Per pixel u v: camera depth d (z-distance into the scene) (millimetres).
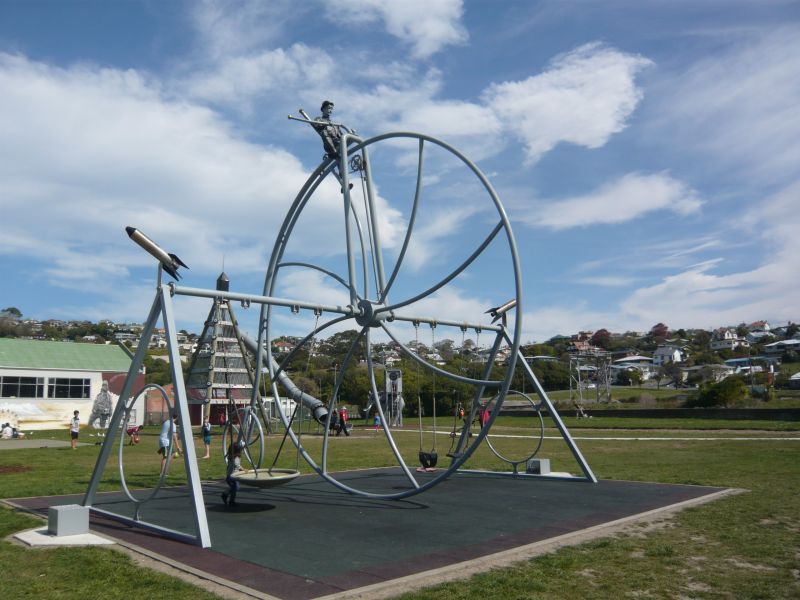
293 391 16266
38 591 6453
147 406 47531
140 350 10844
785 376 75312
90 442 29625
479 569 7285
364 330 13906
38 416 42188
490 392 51969
